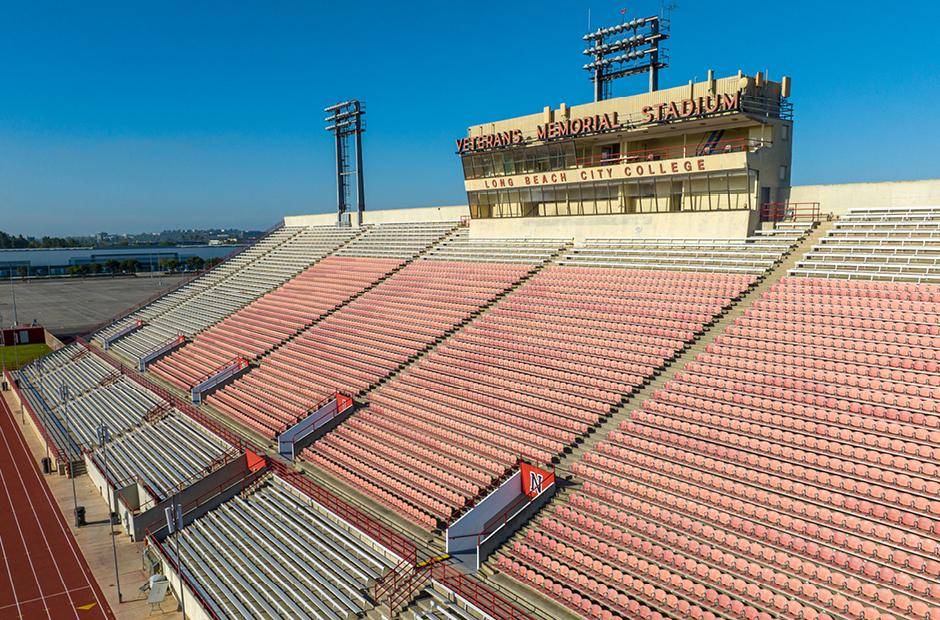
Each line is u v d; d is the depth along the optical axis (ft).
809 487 60.49
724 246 113.09
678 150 124.98
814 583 51.80
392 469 88.63
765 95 113.39
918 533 52.70
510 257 149.59
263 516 86.33
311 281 189.37
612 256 129.49
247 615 66.33
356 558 72.90
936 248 87.10
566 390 92.02
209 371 147.13
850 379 72.64
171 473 101.45
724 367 83.46
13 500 102.37
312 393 119.44
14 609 71.41
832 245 98.89
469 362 110.11
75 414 143.13
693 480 67.31
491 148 147.84
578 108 136.87
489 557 68.03
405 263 175.01
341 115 227.61
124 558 83.25
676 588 56.39
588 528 66.95
